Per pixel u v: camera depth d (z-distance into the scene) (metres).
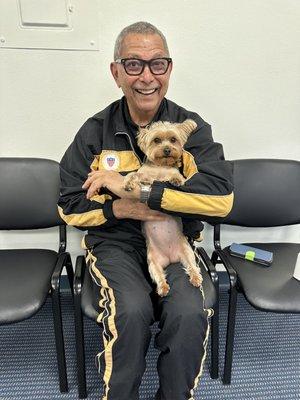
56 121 1.72
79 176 1.42
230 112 1.79
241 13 1.62
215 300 1.32
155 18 1.59
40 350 1.69
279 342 1.76
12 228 1.67
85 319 1.88
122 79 1.37
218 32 1.64
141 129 1.42
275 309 1.30
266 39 1.67
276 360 1.65
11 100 1.66
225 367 1.49
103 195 1.40
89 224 1.38
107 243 1.41
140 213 1.33
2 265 1.51
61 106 1.70
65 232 1.69
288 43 1.69
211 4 1.59
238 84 1.74
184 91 1.73
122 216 1.34
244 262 1.57
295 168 1.71
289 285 1.40
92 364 1.60
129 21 1.59
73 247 1.98
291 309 1.30
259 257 1.56
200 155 1.40
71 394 1.46
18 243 1.96
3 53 1.58
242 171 1.72
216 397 1.46
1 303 1.26
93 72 1.65
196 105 1.76
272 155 1.90
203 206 1.24
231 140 1.85
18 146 1.75
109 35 1.60
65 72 1.64
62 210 1.41
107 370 1.16
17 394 1.46
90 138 1.44
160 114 1.50
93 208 1.35
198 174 1.28
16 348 1.71
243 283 1.40
